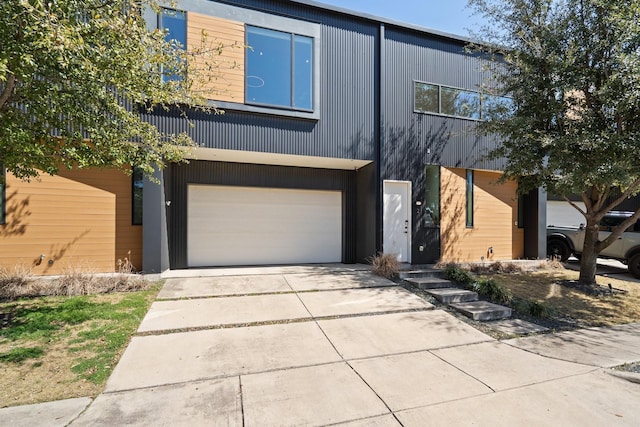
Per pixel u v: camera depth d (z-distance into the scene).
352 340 4.09
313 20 7.93
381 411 2.62
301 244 9.24
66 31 2.91
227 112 7.22
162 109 6.75
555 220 12.48
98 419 2.46
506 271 8.77
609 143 5.43
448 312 5.29
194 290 5.98
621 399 2.88
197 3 6.93
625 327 4.91
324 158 8.14
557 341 4.26
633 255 8.55
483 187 9.99
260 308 5.14
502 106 7.10
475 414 2.61
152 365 3.33
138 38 3.88
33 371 3.15
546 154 6.64
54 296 5.48
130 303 5.16
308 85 7.84
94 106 4.08
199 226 8.33
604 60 5.89
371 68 8.52
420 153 8.95
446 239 9.34
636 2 5.03
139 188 7.31
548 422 2.53
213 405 2.67
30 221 6.49
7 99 3.68
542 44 6.30
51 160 4.17
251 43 7.34
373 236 8.60
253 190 8.81
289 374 3.21
